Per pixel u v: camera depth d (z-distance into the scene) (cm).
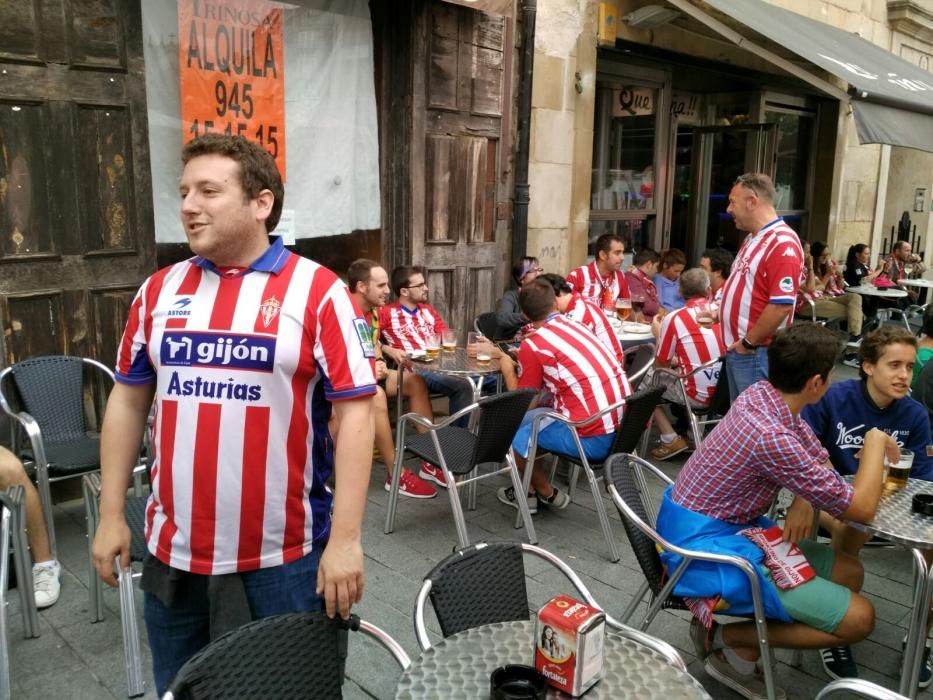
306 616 170
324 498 192
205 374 173
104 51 407
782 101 1006
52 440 382
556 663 164
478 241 616
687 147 952
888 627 327
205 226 171
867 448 254
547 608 167
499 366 456
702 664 292
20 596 294
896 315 992
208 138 176
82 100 402
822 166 1092
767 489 254
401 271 499
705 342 473
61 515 407
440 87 564
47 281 400
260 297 175
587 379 387
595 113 798
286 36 487
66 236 404
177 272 184
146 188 433
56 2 388
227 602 178
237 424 172
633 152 855
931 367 375
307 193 516
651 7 713
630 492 271
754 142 966
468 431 418
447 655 180
